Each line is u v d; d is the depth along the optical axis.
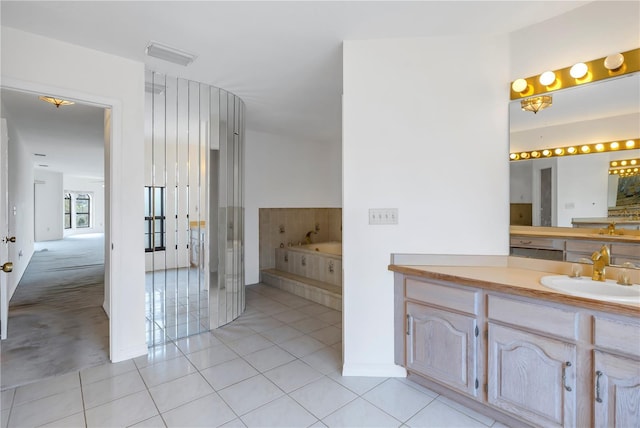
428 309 2.04
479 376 1.81
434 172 2.21
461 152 2.19
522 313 1.64
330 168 5.76
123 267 2.51
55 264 6.65
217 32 2.16
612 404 1.39
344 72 2.28
